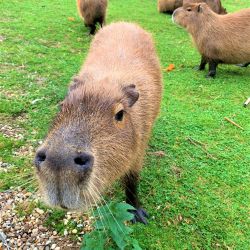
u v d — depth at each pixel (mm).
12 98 1129
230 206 758
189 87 1477
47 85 1274
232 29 1554
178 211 735
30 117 1037
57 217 689
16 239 628
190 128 1110
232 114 1231
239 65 1886
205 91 1442
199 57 1941
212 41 1568
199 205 757
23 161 832
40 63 1489
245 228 697
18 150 875
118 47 833
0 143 875
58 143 374
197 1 2461
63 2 2920
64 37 1956
